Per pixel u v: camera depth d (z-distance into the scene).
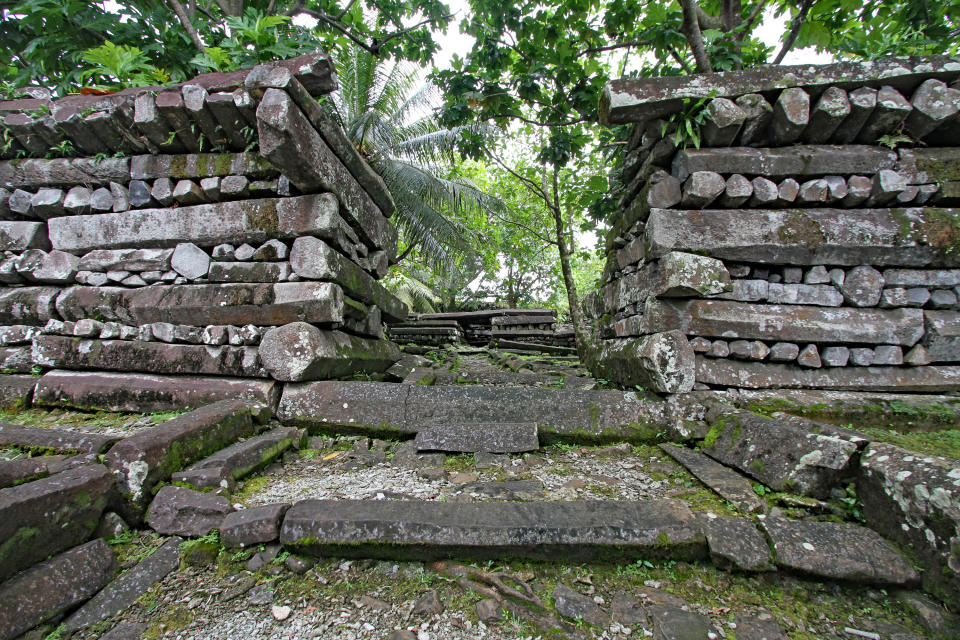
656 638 1.28
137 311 2.90
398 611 1.40
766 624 1.31
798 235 2.56
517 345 6.96
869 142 2.66
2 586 1.27
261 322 2.83
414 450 2.52
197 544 1.62
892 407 2.35
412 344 7.57
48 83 4.28
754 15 3.68
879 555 1.45
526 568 1.57
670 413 2.57
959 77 2.44
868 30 3.70
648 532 1.57
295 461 2.40
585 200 5.06
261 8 4.93
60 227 3.04
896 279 2.57
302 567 1.56
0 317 3.04
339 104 6.86
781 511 1.73
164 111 2.70
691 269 2.56
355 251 3.43
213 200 2.97
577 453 2.49
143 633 1.30
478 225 10.73
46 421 2.58
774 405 2.43
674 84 2.57
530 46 4.27
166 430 1.95
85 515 1.55
